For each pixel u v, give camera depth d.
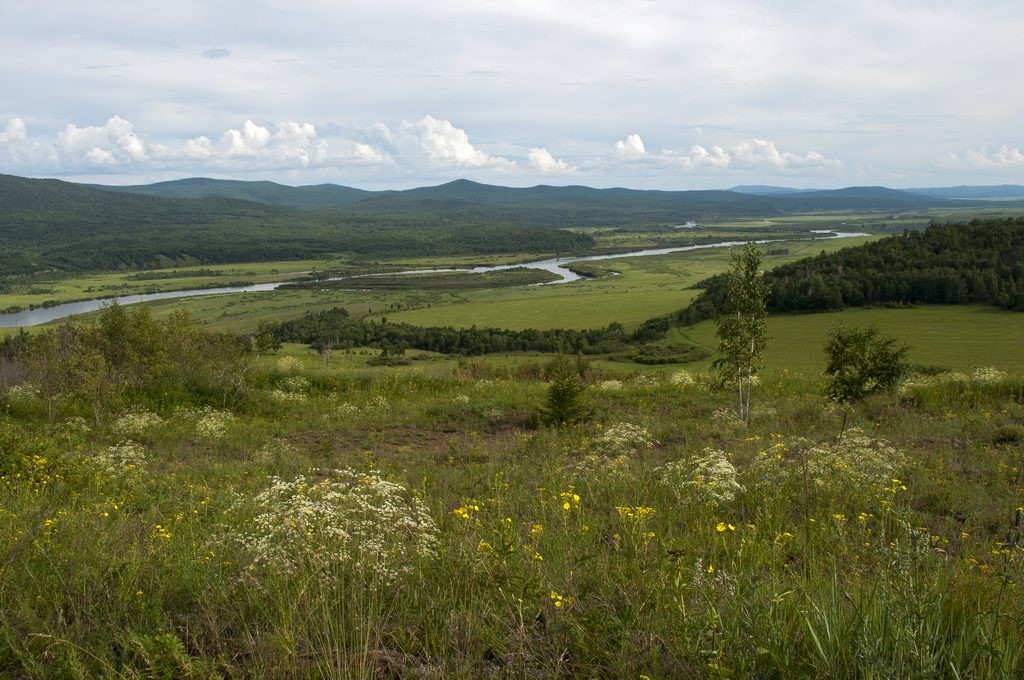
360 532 4.54
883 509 6.06
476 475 8.93
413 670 3.04
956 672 2.55
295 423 15.05
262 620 3.58
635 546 4.42
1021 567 3.68
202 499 7.85
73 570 4.20
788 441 9.86
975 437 10.23
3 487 7.96
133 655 3.24
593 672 2.91
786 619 3.17
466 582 3.84
